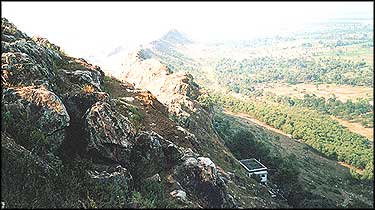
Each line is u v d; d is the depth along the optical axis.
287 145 123.06
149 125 50.19
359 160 110.00
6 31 51.41
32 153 32.28
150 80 125.44
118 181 34.31
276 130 142.75
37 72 39.53
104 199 32.06
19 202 28.92
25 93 35.00
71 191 31.70
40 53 45.94
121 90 61.53
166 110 61.59
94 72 58.19
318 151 120.25
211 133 84.75
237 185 55.91
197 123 80.69
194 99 104.19
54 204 30.06
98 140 35.81
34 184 30.47
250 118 156.12
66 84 45.53
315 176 93.50
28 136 33.00
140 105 55.97
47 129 34.28
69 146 36.25
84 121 36.50
